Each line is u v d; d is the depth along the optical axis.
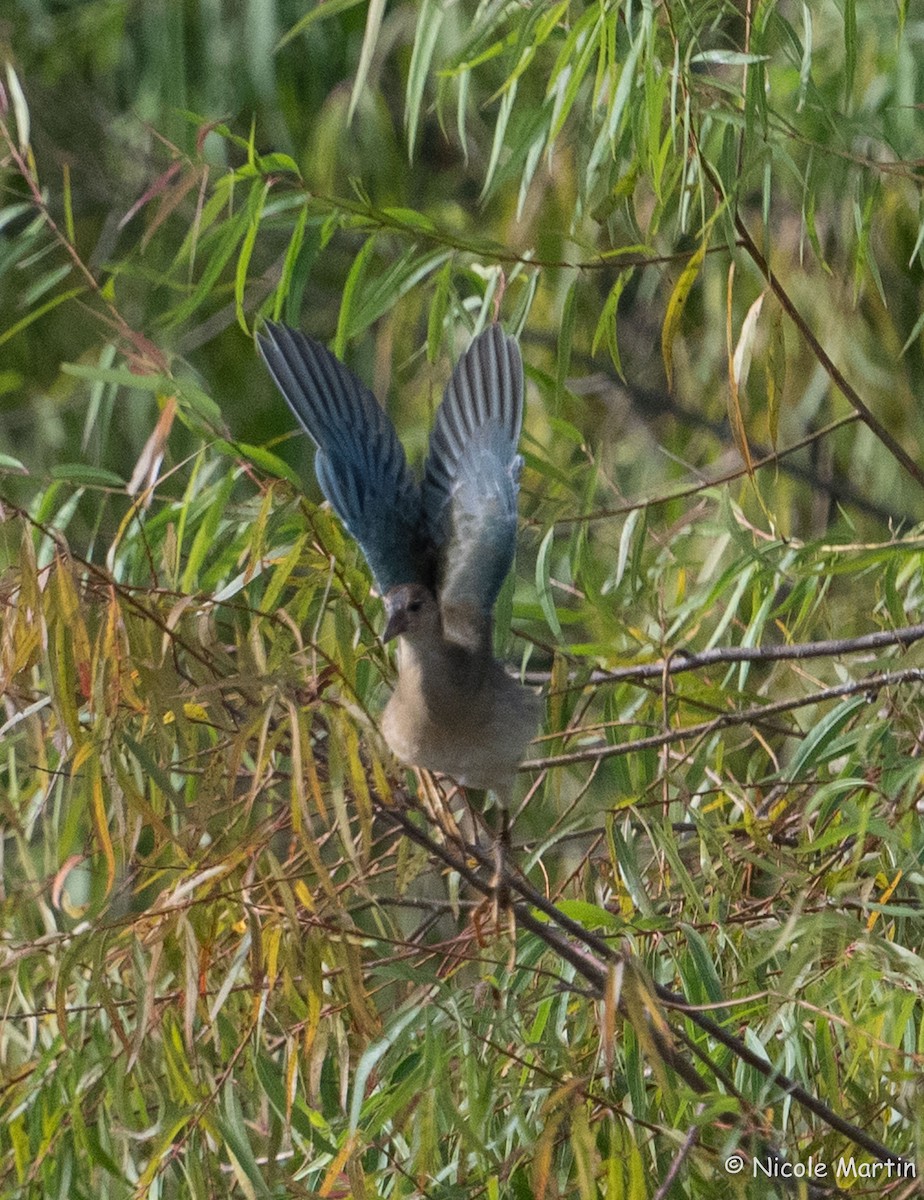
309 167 14.47
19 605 7.67
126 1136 7.57
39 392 15.00
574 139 13.30
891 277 13.56
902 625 9.55
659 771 9.62
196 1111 7.40
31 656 7.99
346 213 9.74
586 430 15.61
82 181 15.83
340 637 7.65
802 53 9.35
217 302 15.56
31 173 9.77
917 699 9.23
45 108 15.88
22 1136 7.95
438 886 11.34
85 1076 7.99
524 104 13.61
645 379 15.62
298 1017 7.78
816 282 13.20
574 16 10.90
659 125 8.81
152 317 15.05
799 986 7.96
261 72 14.37
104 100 16.11
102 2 15.09
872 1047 7.58
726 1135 7.44
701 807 10.26
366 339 15.59
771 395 9.34
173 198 9.48
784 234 13.64
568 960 7.79
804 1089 7.59
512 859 9.41
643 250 9.39
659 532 11.80
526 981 8.22
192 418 9.37
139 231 15.62
